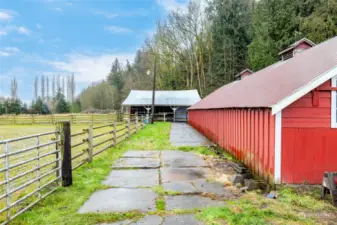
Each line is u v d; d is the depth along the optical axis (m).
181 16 38.59
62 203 4.07
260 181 5.08
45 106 54.66
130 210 3.87
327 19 16.62
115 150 9.01
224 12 35.81
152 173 6.09
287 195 4.46
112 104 55.25
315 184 4.99
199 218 3.57
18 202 3.58
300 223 3.45
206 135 13.98
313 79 4.82
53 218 3.54
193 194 4.60
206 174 6.00
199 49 38.78
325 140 5.03
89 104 56.88
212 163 7.20
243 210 3.79
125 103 30.36
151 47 41.91
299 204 4.09
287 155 4.98
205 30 38.47
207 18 38.19
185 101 30.42
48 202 4.11
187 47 39.25
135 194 4.59
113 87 58.06
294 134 5.00
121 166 6.75
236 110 7.86
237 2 35.41
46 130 18.39
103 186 5.01
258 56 24.05
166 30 39.47
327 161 5.02
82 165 6.56
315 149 5.02
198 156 8.23
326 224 3.44
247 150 6.67
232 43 35.44
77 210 3.85
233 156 8.15
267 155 5.32
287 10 20.52
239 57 35.56
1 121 25.75
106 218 3.58
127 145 10.24
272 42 22.03
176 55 39.81
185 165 6.93
